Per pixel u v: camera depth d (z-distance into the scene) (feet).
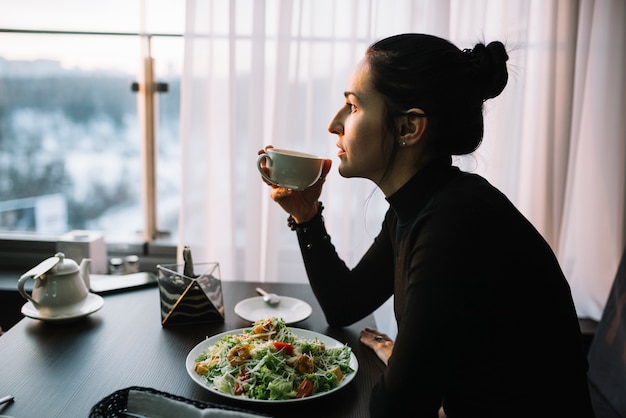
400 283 3.21
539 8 6.73
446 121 2.88
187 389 3.15
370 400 2.84
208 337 3.93
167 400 2.64
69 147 7.70
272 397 2.94
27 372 3.30
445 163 3.07
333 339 3.81
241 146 6.74
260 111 6.65
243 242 6.97
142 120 7.52
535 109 6.89
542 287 2.76
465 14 6.62
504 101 6.64
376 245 4.19
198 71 6.56
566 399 2.80
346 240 6.89
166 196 7.84
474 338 2.68
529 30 6.72
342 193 6.85
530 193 7.05
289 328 3.93
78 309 4.19
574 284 7.59
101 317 4.27
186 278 4.10
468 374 2.81
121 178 7.80
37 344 3.72
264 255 7.02
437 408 2.70
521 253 2.72
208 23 6.51
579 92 6.88
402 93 2.84
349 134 3.05
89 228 7.90
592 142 7.25
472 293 2.60
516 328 2.71
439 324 2.57
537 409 2.77
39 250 7.72
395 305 3.34
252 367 3.12
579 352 2.87
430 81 2.80
